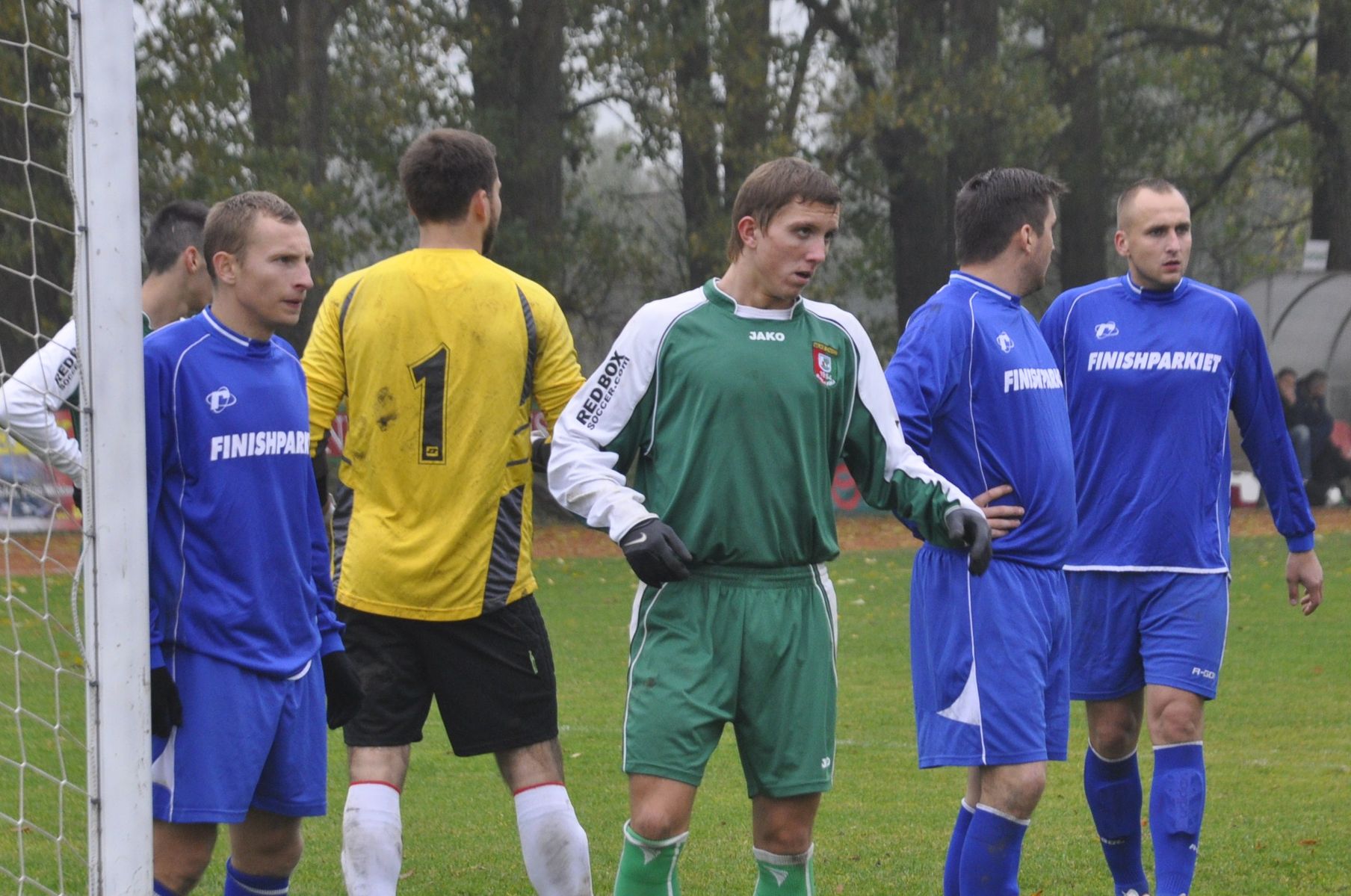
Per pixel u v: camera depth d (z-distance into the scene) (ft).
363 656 32.63
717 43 175.11
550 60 179.11
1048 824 49.21
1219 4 224.12
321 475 33.55
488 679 32.71
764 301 30.09
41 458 30.14
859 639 90.12
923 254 212.23
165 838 29.19
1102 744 40.16
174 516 28.78
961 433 34.14
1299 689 72.79
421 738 33.55
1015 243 34.73
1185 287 39.93
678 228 201.16
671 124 177.68
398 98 172.86
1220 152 261.03
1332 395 195.31
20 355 63.87
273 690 29.50
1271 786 53.47
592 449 30.09
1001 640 33.09
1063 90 219.20
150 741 27.43
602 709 68.33
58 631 35.35
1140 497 38.88
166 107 147.95
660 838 29.30
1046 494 34.01
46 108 29.68
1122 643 39.42
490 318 32.32
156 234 35.70
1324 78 226.17
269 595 29.50
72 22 26.84
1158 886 37.24
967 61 195.21
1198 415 38.81
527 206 182.80
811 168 29.55
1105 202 235.81
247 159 147.43
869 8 198.29
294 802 30.32
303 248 29.71
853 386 30.78
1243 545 143.74
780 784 30.04
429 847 45.37
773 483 29.58
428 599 32.17
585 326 200.75
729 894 40.45
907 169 205.87
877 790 53.31
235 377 29.35
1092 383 39.55
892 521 175.83
